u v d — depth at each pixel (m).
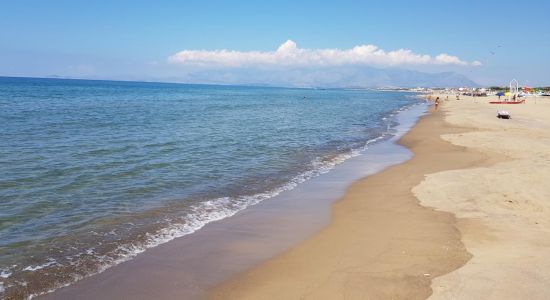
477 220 11.15
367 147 26.44
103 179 15.77
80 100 67.06
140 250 9.63
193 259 9.17
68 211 12.11
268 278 8.23
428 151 24.20
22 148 20.84
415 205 12.91
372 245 9.78
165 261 9.05
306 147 25.80
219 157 21.12
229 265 8.87
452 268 8.24
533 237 9.77
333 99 118.31
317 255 9.32
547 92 139.00
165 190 14.77
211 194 14.49
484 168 18.05
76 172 16.56
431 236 10.17
